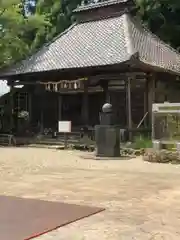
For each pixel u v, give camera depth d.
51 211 6.12
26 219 5.61
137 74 18.14
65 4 33.72
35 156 15.02
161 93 19.95
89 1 33.44
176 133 13.77
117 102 20.11
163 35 29.34
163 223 5.53
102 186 8.45
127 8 22.48
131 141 17.58
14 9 24.91
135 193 7.68
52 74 21.16
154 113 14.12
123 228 5.26
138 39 20.88
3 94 26.75
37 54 23.02
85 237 4.85
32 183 8.86
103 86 20.23
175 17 29.77
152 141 14.39
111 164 12.47
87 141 18.38
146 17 29.84
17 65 22.78
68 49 21.69
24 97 24.34
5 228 5.13
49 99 23.22
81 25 23.94
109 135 14.28
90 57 19.56
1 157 14.69
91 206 6.52
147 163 12.76
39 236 4.86
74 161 13.33
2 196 7.33
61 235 4.91
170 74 20.05
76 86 20.27
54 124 22.91
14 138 20.89
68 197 7.29
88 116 21.25
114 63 17.73
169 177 9.71
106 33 21.50
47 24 26.94
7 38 25.03
